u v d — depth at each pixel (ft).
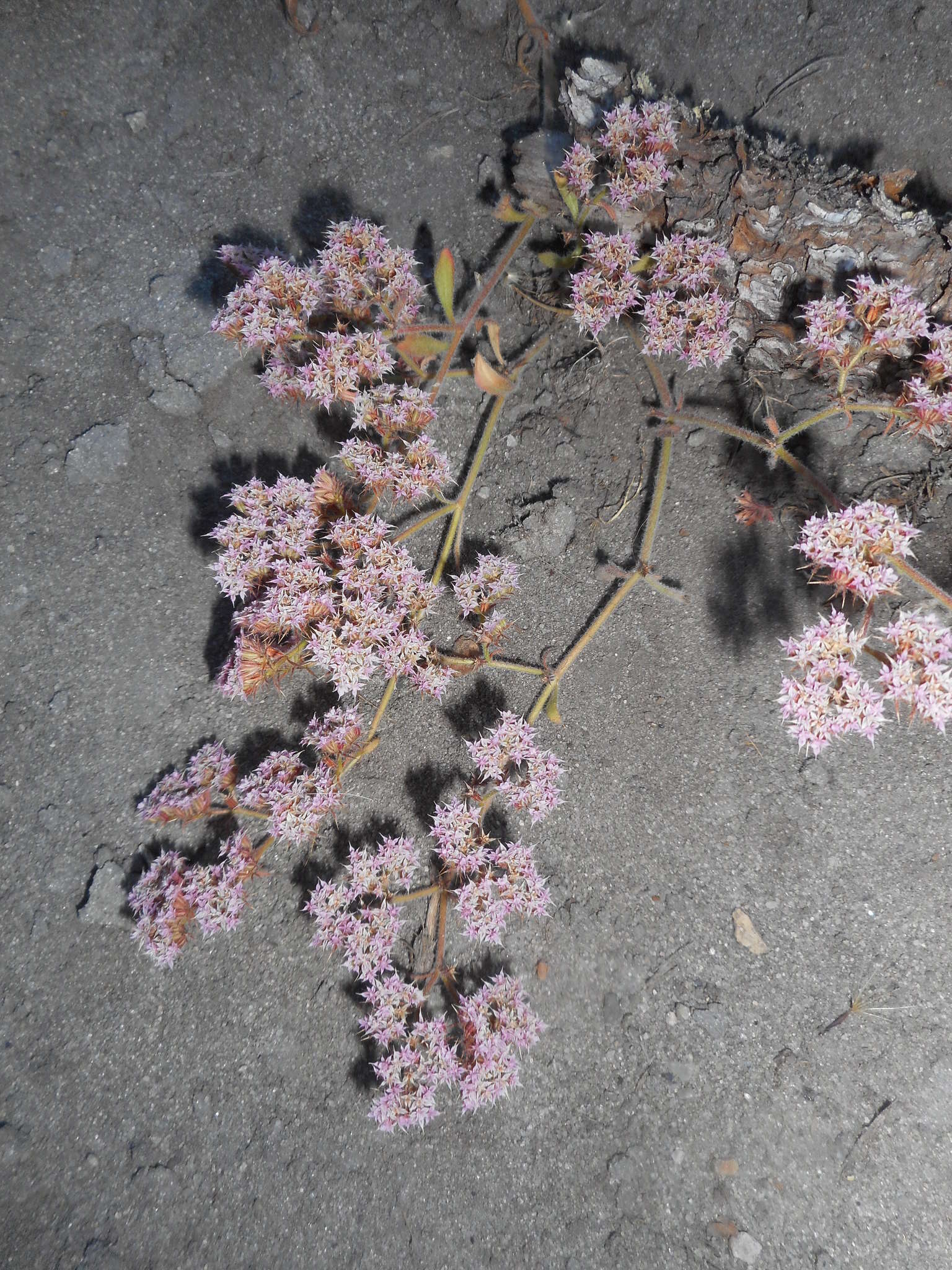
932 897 0.50
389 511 0.57
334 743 0.50
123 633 0.55
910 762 0.51
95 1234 0.48
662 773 0.53
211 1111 0.50
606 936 0.51
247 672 0.49
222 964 0.52
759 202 0.52
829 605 0.53
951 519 0.52
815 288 0.53
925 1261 0.46
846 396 0.53
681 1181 0.48
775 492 0.54
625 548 0.56
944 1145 0.47
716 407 0.56
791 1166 0.48
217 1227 0.48
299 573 0.49
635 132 0.51
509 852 0.48
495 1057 0.47
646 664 0.54
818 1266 0.47
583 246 0.56
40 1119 0.50
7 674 0.55
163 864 0.50
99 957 0.52
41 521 0.56
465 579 0.52
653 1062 0.50
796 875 0.51
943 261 0.51
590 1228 0.48
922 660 0.43
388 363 0.51
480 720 0.55
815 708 0.44
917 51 0.57
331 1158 0.49
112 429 0.57
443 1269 0.48
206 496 0.57
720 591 0.54
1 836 0.53
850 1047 0.49
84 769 0.54
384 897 0.49
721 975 0.50
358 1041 0.51
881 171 0.57
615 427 0.57
